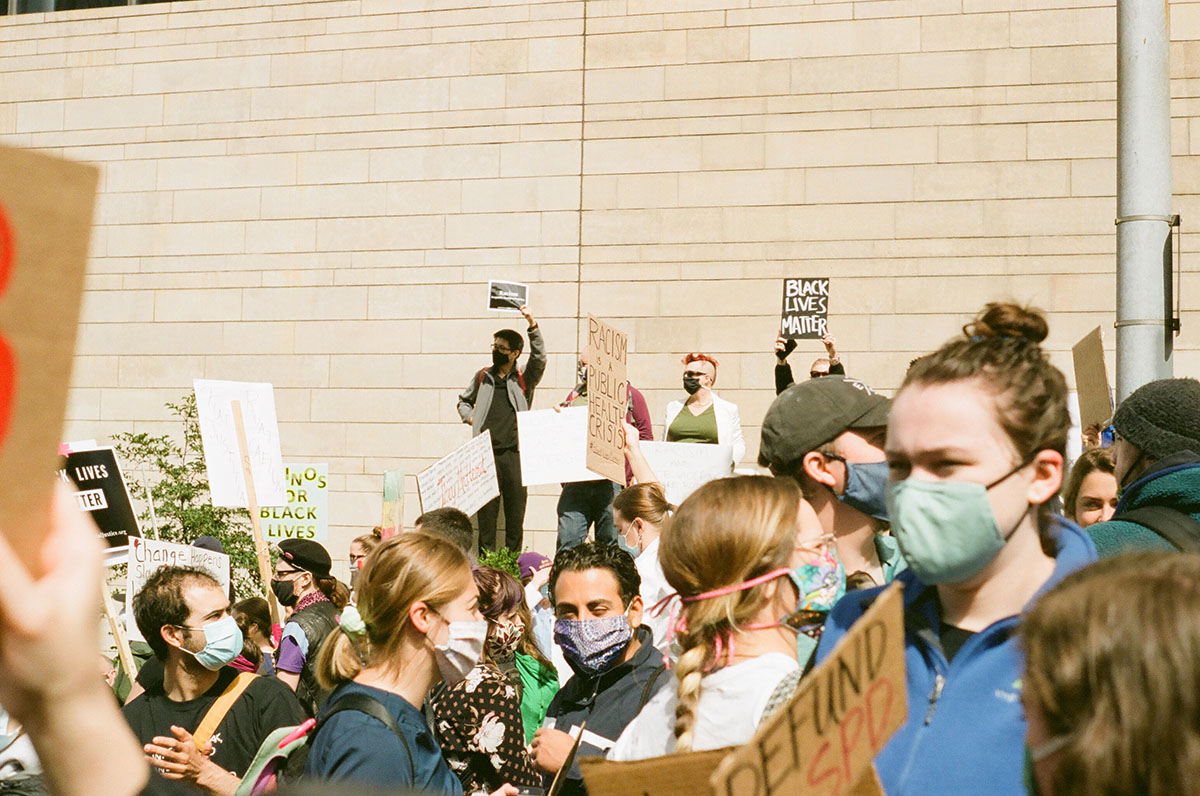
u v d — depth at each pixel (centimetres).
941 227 1124
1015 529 188
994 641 180
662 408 1166
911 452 188
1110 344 1086
